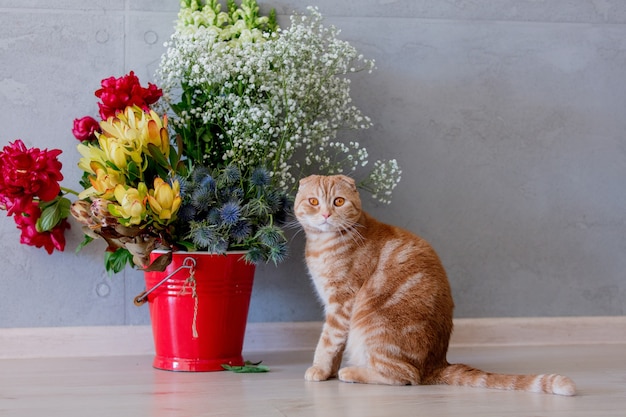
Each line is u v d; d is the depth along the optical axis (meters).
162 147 2.03
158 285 2.05
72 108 2.42
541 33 2.65
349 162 2.54
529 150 2.65
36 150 2.11
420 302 1.93
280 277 2.52
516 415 1.56
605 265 2.69
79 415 1.56
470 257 2.62
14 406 1.65
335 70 2.33
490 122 2.63
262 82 2.27
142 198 1.90
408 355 1.90
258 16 2.46
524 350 2.50
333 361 2.00
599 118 2.68
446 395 1.77
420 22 2.58
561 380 1.76
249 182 2.15
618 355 2.40
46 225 2.27
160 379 1.98
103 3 2.42
